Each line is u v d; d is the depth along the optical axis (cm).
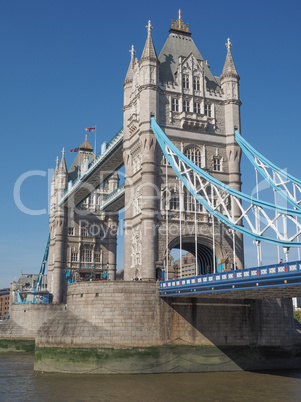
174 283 5206
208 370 5428
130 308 5366
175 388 4434
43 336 5553
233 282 4328
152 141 6431
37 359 5566
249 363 5628
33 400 4019
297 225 4550
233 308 5719
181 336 5422
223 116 7044
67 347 5338
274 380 4875
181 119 6725
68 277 10906
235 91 7094
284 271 3775
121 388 4431
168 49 7269
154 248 6109
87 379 4894
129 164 7019
